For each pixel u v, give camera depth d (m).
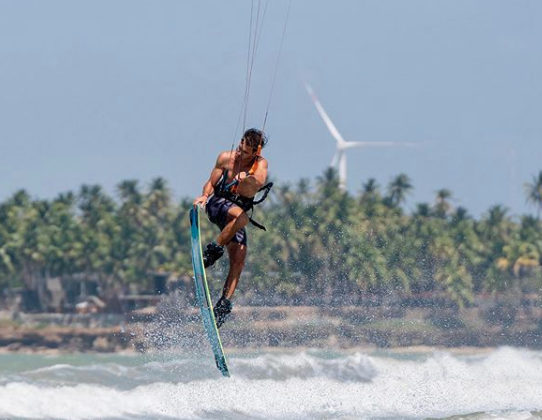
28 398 49.09
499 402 56.09
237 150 36.59
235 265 36.97
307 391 55.53
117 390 52.31
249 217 36.56
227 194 36.44
